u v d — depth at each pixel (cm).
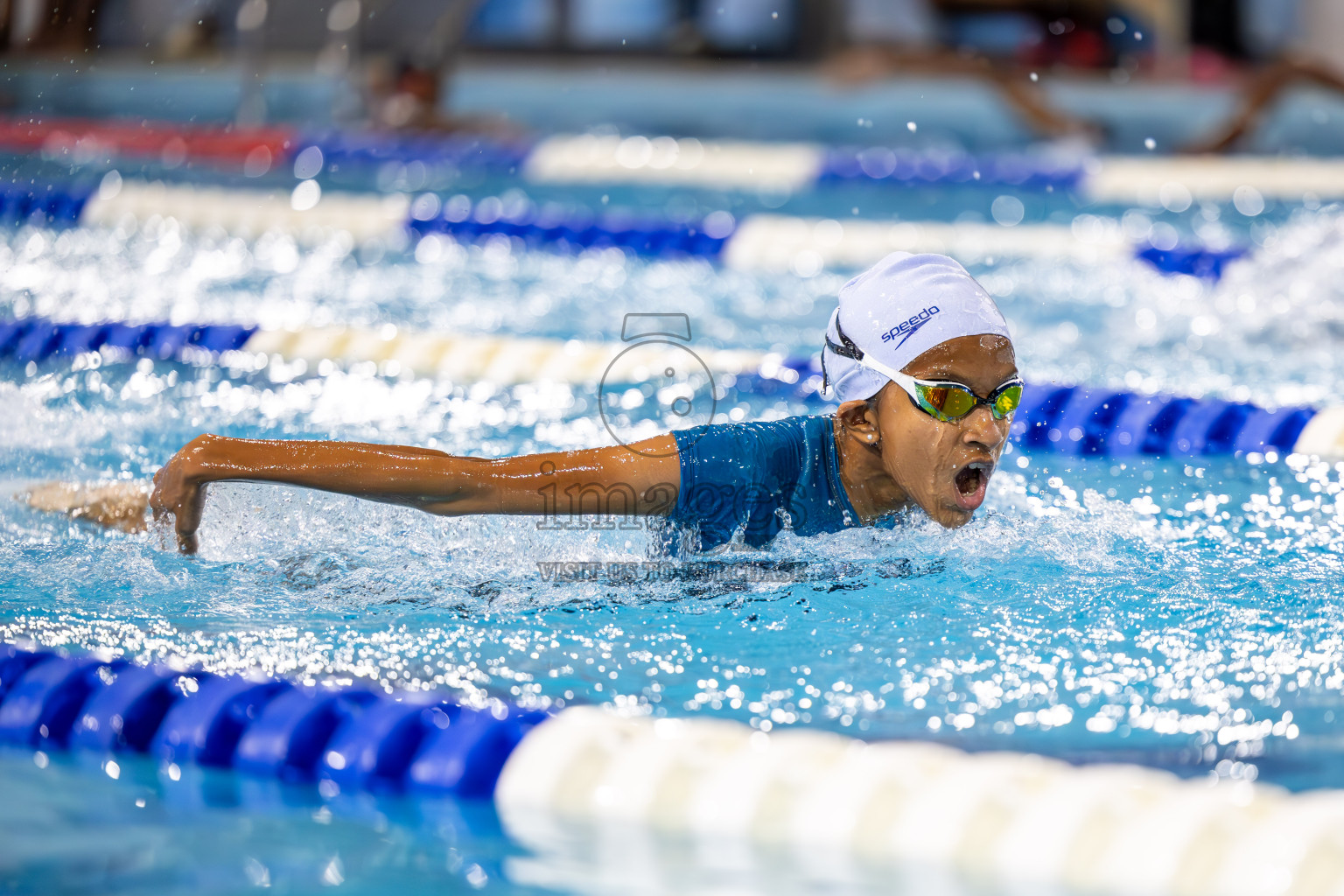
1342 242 1709
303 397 1266
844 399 804
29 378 1316
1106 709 650
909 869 534
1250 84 2761
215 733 642
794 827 564
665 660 713
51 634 739
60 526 912
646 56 4375
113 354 1399
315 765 624
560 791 591
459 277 1862
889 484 816
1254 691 668
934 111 3466
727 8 4447
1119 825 545
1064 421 1177
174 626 753
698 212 2328
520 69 4147
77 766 632
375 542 864
